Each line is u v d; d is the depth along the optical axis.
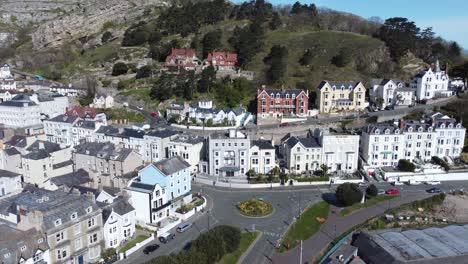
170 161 114.56
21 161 127.00
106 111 199.88
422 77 197.25
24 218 77.69
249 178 133.12
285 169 141.00
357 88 191.88
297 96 185.50
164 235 93.94
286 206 114.56
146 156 143.25
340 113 190.00
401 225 106.00
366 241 95.25
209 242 82.75
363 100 193.25
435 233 99.75
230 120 176.12
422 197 122.00
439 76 198.38
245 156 136.25
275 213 109.94
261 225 102.88
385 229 102.44
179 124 178.00
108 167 122.81
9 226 81.94
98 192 102.00
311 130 162.50
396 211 111.81
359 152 151.62
